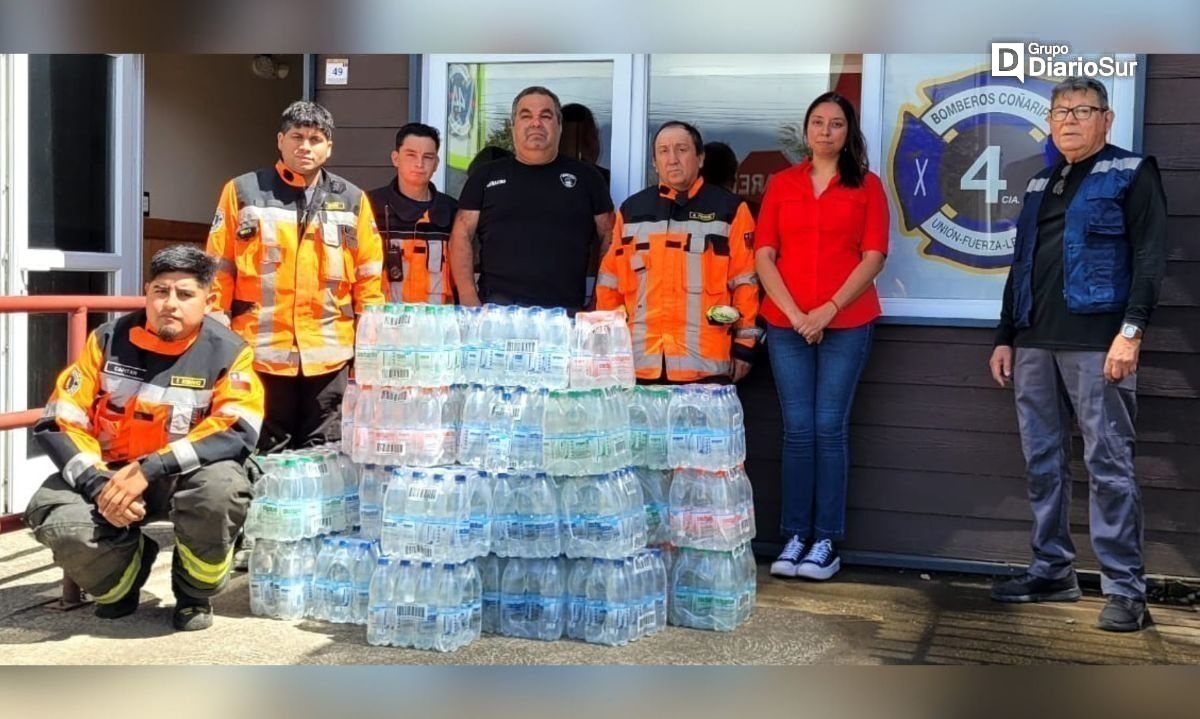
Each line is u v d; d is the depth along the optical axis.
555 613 3.71
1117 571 3.92
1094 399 3.89
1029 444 4.16
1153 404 4.38
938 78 4.64
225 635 3.73
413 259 4.69
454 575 3.60
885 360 4.69
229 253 4.25
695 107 4.96
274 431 4.36
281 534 3.89
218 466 3.63
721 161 4.96
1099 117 3.90
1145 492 4.39
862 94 4.74
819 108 4.39
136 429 3.67
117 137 5.73
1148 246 3.78
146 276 6.92
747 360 4.47
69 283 5.52
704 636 3.78
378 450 3.71
